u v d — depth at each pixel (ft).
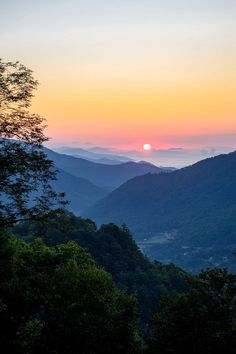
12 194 69.56
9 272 74.23
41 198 74.08
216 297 71.77
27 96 69.77
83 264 95.66
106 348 71.97
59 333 70.18
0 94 67.67
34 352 71.10
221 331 69.77
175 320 71.82
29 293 71.51
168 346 71.46
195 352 69.51
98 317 73.72
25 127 70.79
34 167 69.51
